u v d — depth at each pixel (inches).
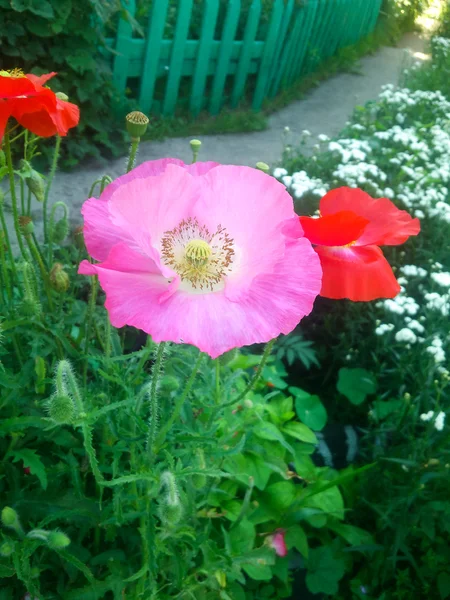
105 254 8.6
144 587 11.6
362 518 18.1
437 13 87.8
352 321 22.0
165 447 10.6
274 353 22.3
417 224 9.7
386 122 39.8
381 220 9.8
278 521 16.2
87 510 11.2
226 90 49.4
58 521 11.9
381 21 77.1
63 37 32.2
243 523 15.1
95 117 35.2
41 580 12.3
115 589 11.3
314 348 23.7
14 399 11.5
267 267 8.1
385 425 18.8
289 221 8.6
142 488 12.0
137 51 38.7
